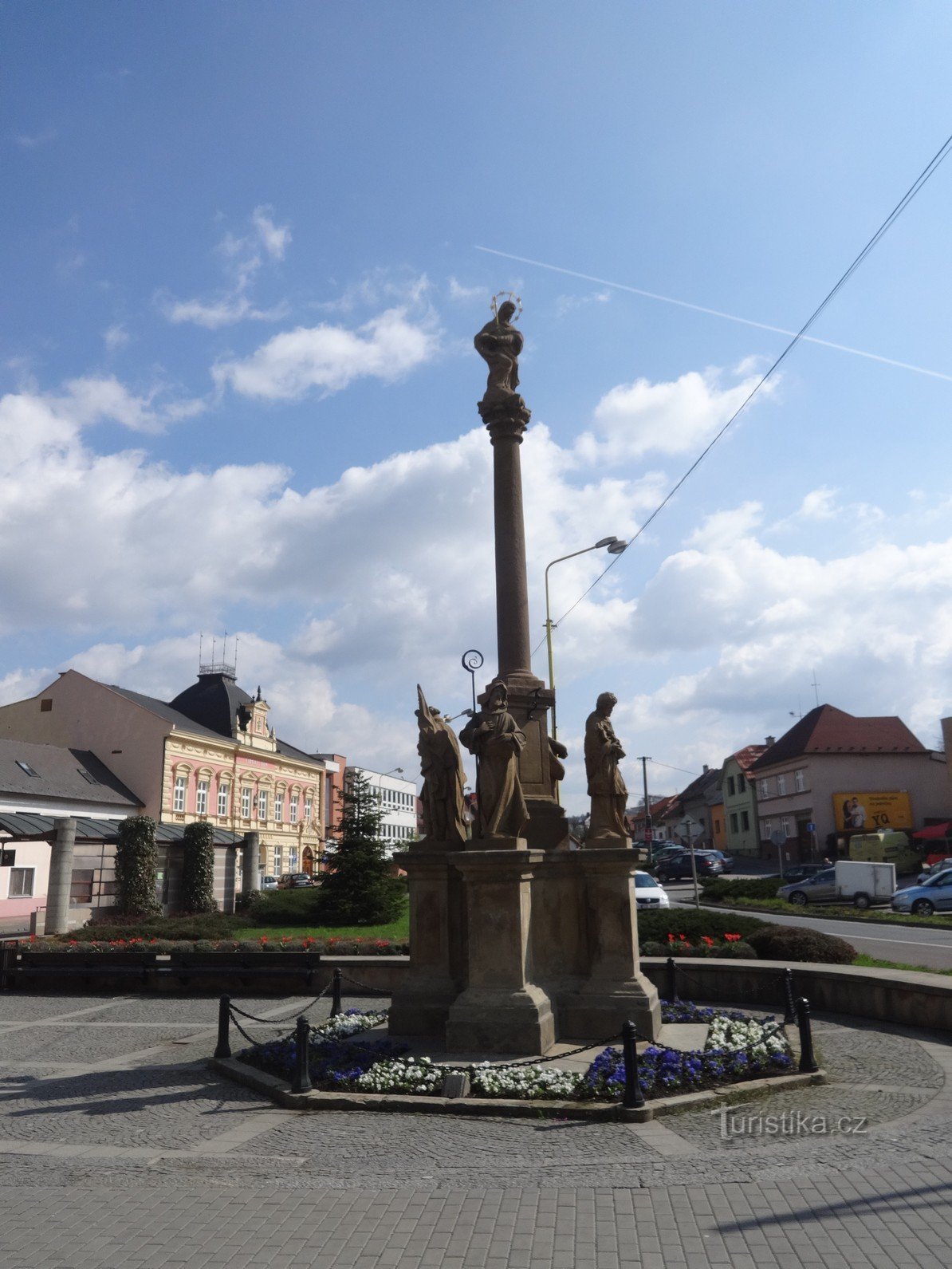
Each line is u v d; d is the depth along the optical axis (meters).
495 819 11.28
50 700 56.94
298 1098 9.38
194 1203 6.71
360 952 20.77
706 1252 5.64
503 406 13.57
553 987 11.72
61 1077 11.43
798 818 63.44
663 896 32.53
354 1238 6.01
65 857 30.86
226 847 41.88
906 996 13.21
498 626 13.28
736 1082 9.56
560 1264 5.54
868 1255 5.51
